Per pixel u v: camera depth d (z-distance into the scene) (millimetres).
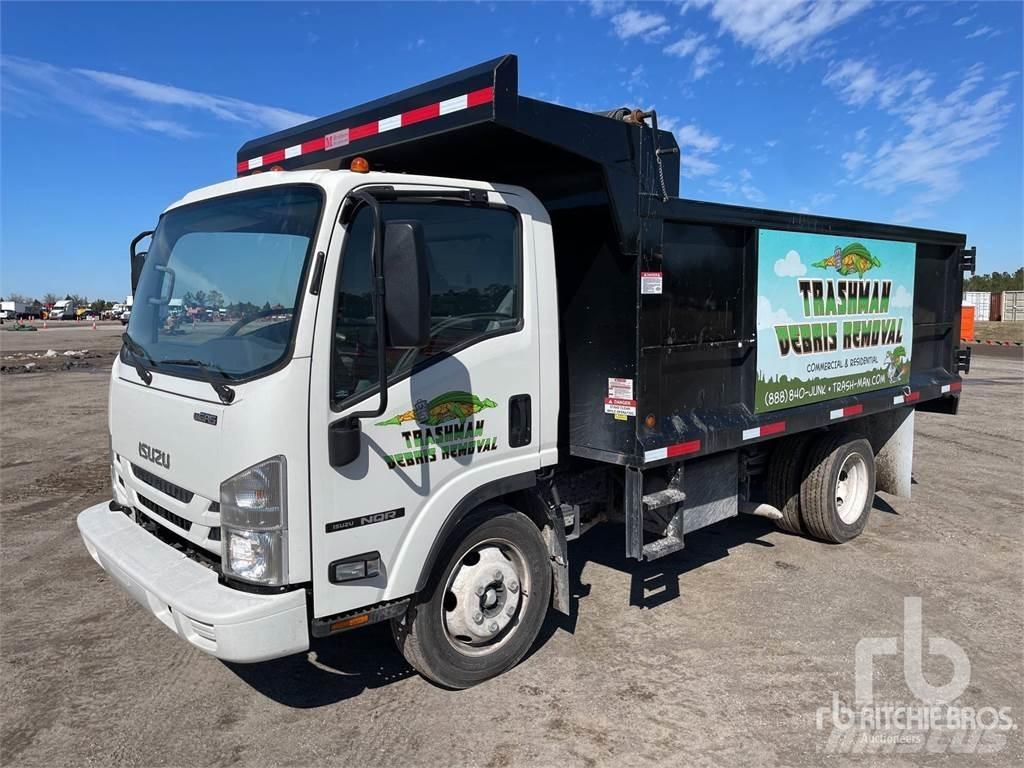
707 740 3441
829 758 3312
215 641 2955
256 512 3016
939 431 11852
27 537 6270
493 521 3855
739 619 4758
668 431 4305
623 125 3961
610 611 4875
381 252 2951
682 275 4387
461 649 3836
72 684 3916
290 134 4527
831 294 5586
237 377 3123
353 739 3438
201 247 3686
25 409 13539
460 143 3799
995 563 5832
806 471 6070
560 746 3385
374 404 3238
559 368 4324
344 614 3268
